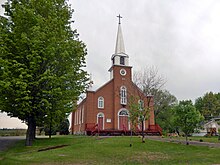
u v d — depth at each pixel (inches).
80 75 829.2
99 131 1268.5
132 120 794.2
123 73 1598.2
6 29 712.4
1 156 554.9
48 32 682.8
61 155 542.6
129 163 459.8
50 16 741.9
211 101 2810.0
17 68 638.5
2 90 625.0
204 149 655.8
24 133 1626.5
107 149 633.0
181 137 1167.6
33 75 672.4
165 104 2089.1
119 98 1530.5
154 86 1497.3
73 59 786.8
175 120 781.3
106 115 1492.4
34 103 682.8
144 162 476.1
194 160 489.4
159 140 885.2
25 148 695.1
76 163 446.6
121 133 1286.9
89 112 1439.5
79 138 966.4
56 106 717.3
